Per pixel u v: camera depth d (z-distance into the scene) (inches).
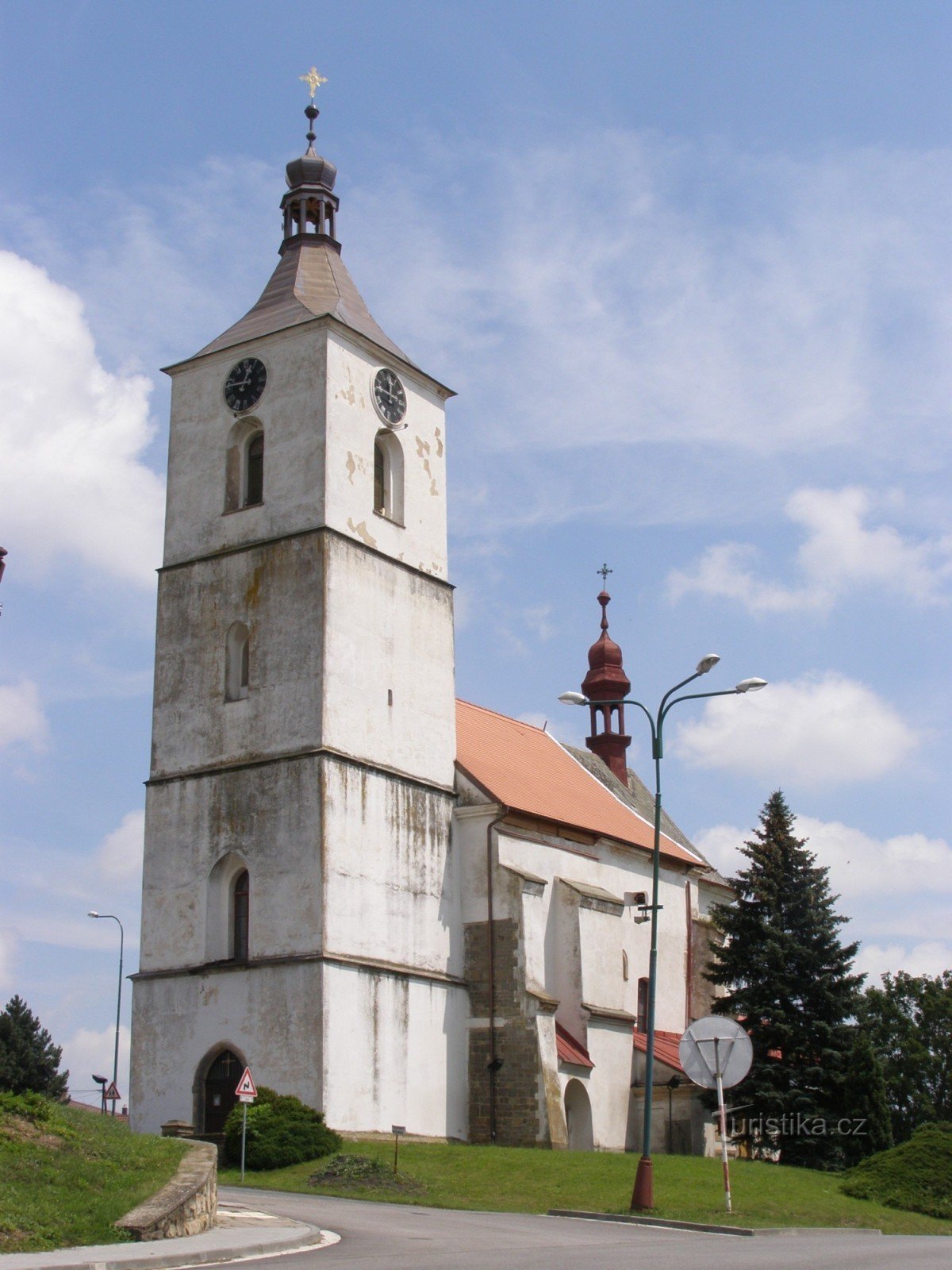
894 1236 1412.4
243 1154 1625.2
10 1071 3316.9
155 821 2095.2
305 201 2362.2
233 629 2107.5
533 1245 1050.1
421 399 2310.5
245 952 1984.5
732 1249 1051.9
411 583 2193.7
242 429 2185.0
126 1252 876.0
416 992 2027.6
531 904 2146.9
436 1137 2017.7
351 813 1983.3
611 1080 2241.6
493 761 2415.1
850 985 2265.0
